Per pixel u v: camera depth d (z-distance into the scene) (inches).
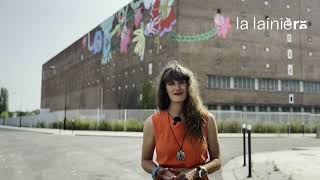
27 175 458.6
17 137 1355.8
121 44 3206.2
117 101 3235.7
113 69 3348.9
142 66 2824.8
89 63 3944.4
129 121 1918.1
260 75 2623.0
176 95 119.2
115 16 3356.3
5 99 5177.2
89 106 3882.9
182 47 2406.5
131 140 1154.0
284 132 1932.8
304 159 593.0
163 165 117.6
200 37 2454.5
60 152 765.9
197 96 121.4
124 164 572.1
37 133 1770.4
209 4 2501.2
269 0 2691.9
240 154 716.0
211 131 121.7
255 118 1939.0
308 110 2815.0
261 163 537.3
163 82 123.0
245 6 2610.7
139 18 2913.4
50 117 2733.8
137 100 2869.1
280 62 2704.2
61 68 4884.4
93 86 3809.1
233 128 1833.2
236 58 2549.2
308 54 2817.4
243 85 2559.1
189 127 116.8
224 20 2536.9
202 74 2434.8
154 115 122.6
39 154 725.3
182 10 2433.6
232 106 2513.5
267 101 2632.9
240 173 447.8
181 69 121.2
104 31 3590.1
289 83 2733.8
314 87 2829.7
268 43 2664.9
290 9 2770.7
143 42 2829.7
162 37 2573.8
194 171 113.3
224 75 2498.8
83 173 476.7
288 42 2746.1
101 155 707.4
